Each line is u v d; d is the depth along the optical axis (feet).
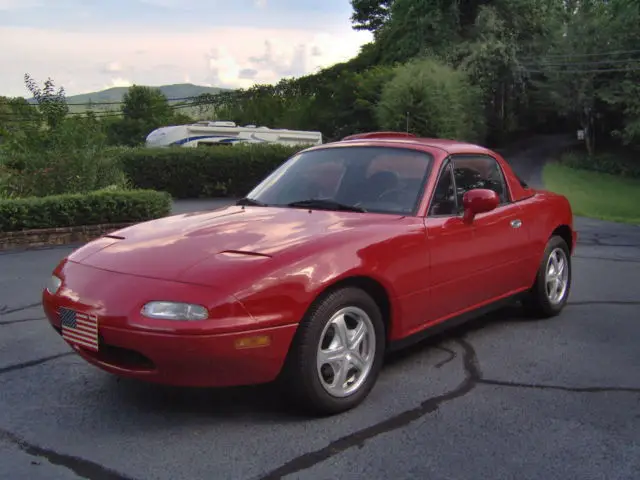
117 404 12.90
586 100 177.27
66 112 53.01
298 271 11.48
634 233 46.21
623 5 177.06
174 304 10.81
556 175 146.92
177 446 11.06
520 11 169.07
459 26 161.48
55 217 38.06
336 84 153.48
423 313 14.23
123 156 75.82
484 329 18.37
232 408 12.62
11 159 49.08
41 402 13.04
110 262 12.41
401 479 9.99
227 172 78.95
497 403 12.96
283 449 10.93
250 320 10.90
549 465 10.46
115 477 10.03
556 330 18.30
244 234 12.87
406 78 123.03
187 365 10.87
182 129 91.30
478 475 10.13
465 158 16.58
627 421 12.16
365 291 13.11
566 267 20.13
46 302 12.80
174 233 13.34
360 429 11.72
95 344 11.46
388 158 15.98
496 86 161.17
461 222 15.14
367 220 13.80
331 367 12.22
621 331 18.28
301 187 15.98
